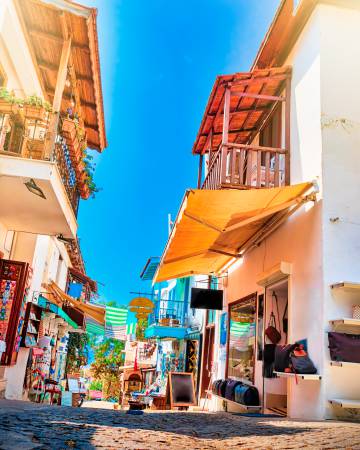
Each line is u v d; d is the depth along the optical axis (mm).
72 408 6094
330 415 5273
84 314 14961
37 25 7574
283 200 6375
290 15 7734
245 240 9125
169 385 11000
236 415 6277
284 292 8070
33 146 6641
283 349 6145
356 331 5629
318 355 5625
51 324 13555
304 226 6570
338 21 7031
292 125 7703
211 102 9148
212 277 13742
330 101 6586
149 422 4602
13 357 8070
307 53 7328
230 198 5812
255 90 8734
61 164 7094
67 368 19828
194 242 7945
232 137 11258
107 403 22531
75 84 8727
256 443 3141
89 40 7391
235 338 10195
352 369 5469
